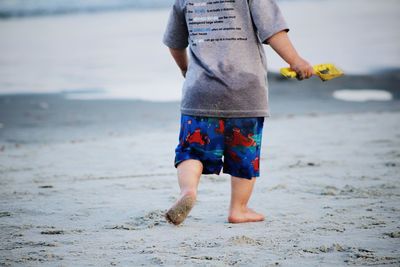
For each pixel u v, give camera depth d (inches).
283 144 494.3
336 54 1089.4
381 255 210.5
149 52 1195.9
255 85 247.4
